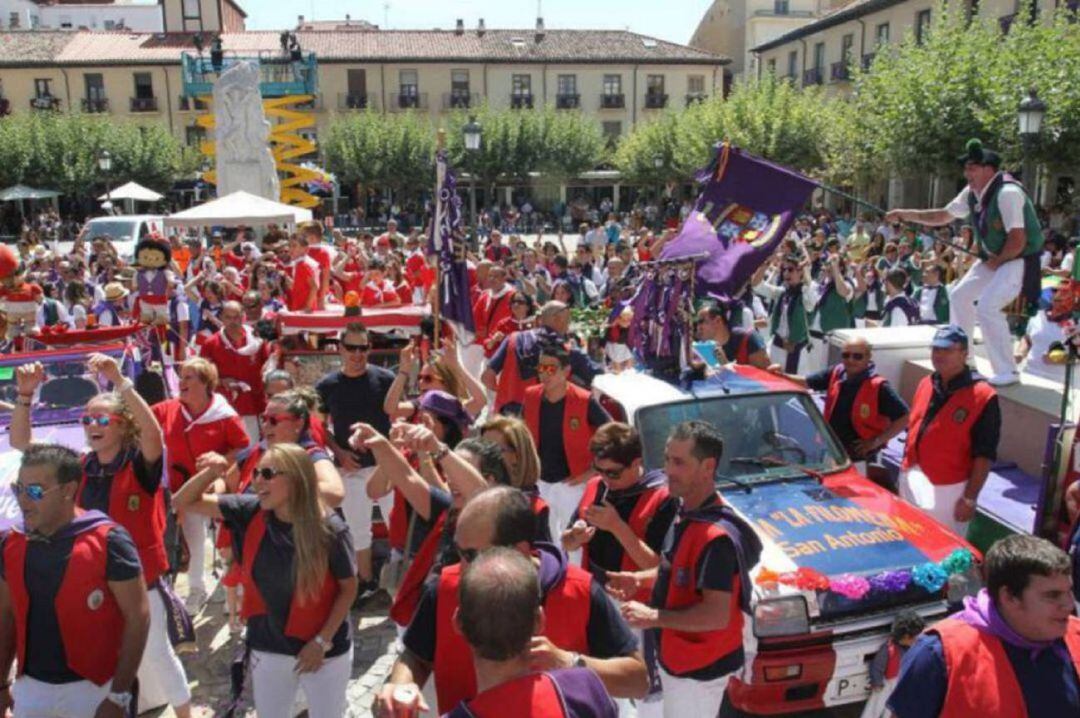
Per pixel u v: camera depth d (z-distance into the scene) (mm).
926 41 24172
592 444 4332
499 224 47188
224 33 56812
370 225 48594
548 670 2434
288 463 3770
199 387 5922
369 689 5316
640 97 57594
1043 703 2566
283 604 3848
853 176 30609
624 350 9500
